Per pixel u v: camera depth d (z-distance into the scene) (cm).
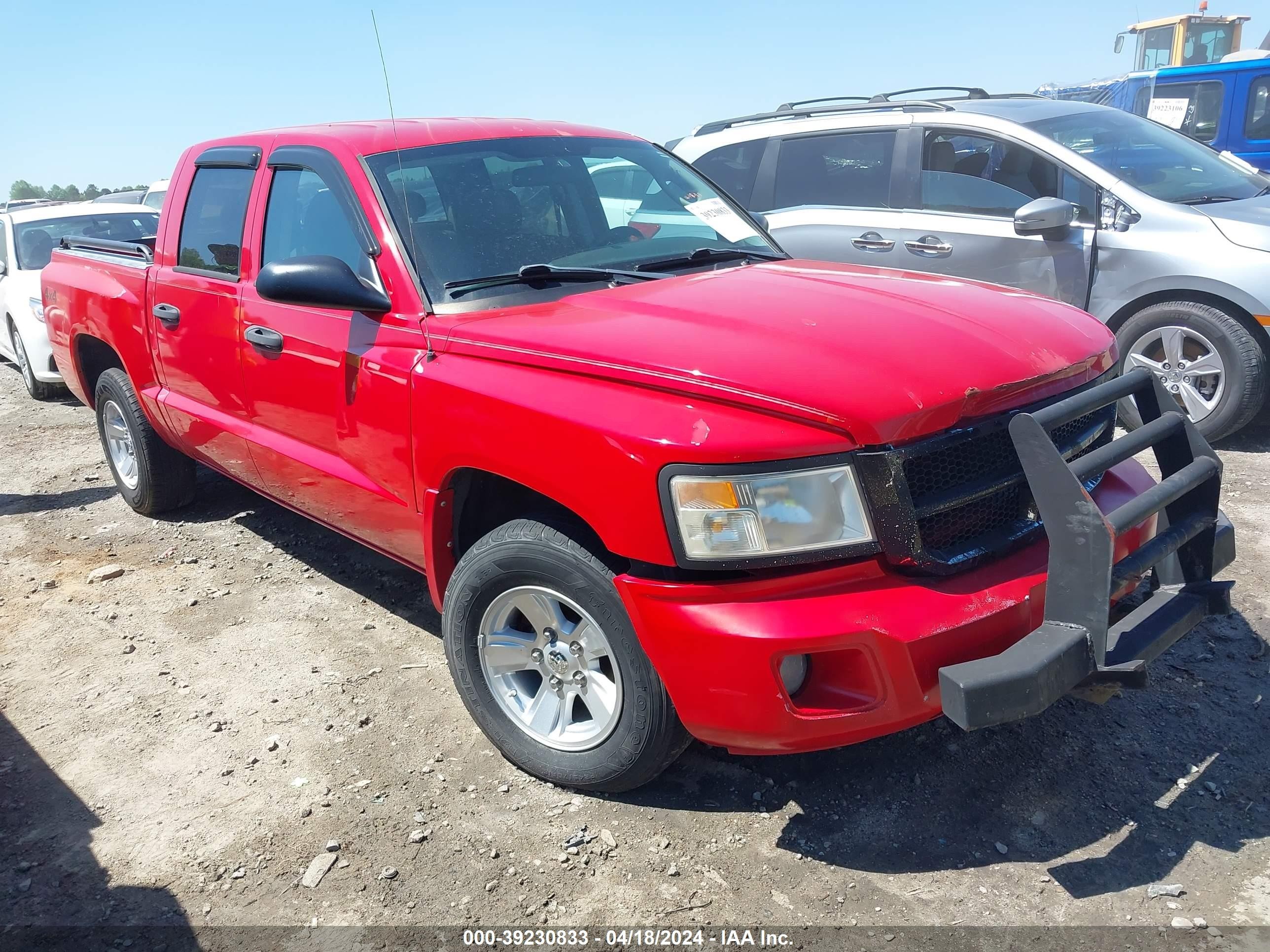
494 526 320
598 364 256
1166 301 538
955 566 239
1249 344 513
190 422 447
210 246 425
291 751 318
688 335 262
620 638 258
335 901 253
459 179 349
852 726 233
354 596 433
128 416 511
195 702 351
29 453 701
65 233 918
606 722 274
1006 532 254
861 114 634
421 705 342
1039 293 572
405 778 301
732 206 416
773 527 231
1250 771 281
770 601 233
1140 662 234
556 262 337
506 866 262
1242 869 245
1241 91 1075
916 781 286
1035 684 218
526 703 296
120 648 394
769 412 233
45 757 323
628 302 297
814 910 241
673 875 255
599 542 267
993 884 246
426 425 296
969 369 248
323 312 345
